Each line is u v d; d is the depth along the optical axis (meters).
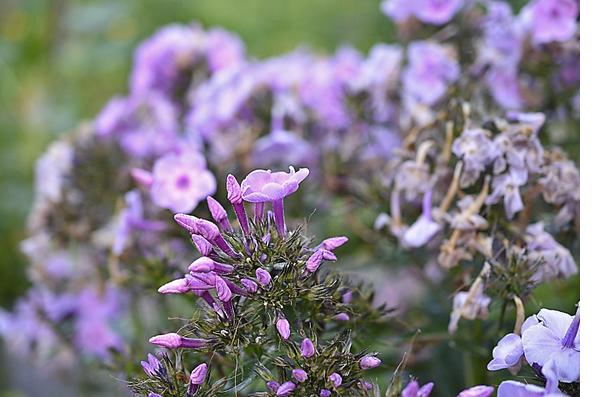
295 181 0.75
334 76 1.02
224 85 0.99
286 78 1.01
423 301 0.96
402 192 0.89
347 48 1.21
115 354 0.87
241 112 1.00
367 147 1.00
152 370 0.77
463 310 0.81
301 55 1.08
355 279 0.94
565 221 0.84
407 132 0.95
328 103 1.02
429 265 0.93
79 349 1.04
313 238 0.77
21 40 1.59
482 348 0.85
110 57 1.58
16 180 1.48
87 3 1.65
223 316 0.76
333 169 0.99
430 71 0.95
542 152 0.83
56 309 1.03
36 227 1.01
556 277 0.82
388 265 0.95
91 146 1.01
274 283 0.75
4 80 1.63
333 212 0.98
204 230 0.75
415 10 0.97
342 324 0.79
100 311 1.02
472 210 0.83
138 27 1.79
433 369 0.94
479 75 0.95
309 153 0.99
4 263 1.35
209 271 0.74
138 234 0.93
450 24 0.97
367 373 0.86
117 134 1.02
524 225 0.83
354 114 1.01
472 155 0.83
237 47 1.07
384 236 0.90
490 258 0.82
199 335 0.77
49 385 1.15
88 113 1.63
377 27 1.26
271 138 0.96
